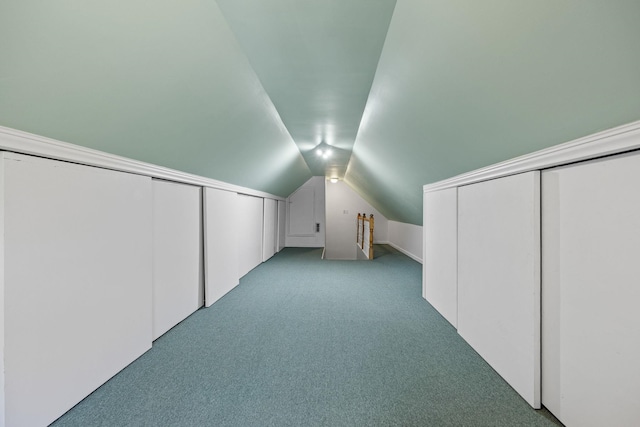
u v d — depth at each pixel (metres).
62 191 1.11
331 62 1.55
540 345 1.15
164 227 1.86
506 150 1.34
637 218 0.79
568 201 1.03
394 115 2.01
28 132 0.95
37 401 1.01
